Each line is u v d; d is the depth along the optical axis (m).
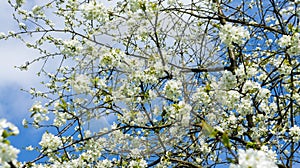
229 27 4.48
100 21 5.03
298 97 5.75
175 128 4.60
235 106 5.07
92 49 4.76
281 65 5.61
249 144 4.35
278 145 5.50
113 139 5.32
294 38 4.89
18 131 2.49
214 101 4.82
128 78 4.90
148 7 4.80
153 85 5.00
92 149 5.23
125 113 5.02
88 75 4.68
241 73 5.23
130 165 5.25
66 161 5.39
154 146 5.07
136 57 4.88
